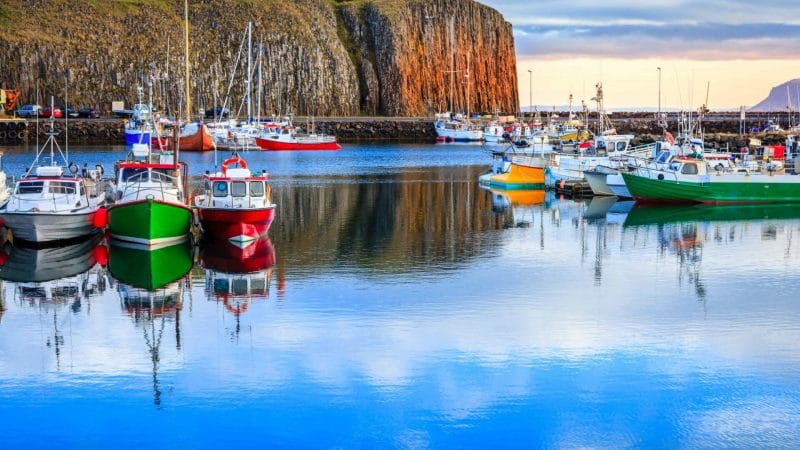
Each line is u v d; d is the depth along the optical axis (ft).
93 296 102.73
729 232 147.74
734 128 507.71
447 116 529.45
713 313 96.94
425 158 338.75
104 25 561.43
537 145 264.52
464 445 65.98
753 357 82.64
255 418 69.82
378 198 196.03
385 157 345.10
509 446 65.87
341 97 641.40
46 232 126.62
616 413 70.79
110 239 130.93
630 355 82.94
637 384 76.18
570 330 90.22
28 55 533.55
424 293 104.17
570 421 69.46
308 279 111.04
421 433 67.56
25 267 116.78
